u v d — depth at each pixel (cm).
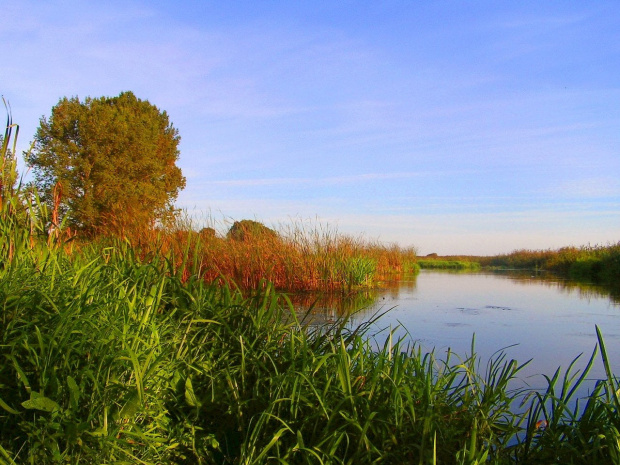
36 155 2266
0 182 374
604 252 2189
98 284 330
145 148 2492
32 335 261
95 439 223
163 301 362
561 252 3105
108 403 236
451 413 281
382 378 301
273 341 335
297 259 1187
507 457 265
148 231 799
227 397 285
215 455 264
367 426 247
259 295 376
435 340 586
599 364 483
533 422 274
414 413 267
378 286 1498
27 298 286
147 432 242
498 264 4688
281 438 260
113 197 2159
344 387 276
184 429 267
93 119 2352
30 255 356
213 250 1027
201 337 331
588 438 269
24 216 404
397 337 593
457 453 235
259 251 1103
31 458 215
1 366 244
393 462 251
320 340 347
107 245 615
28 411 238
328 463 238
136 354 259
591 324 725
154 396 260
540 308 923
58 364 251
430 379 305
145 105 3136
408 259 2934
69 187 2091
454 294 1215
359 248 1664
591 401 279
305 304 909
